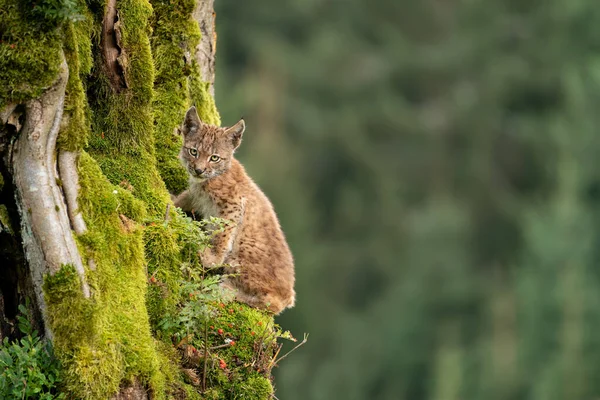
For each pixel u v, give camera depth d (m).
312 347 29.86
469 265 37.78
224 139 8.95
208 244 8.14
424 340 33.88
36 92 6.76
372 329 33.69
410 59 43.75
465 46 44.09
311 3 43.09
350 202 38.91
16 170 6.81
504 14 44.84
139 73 8.07
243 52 39.41
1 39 6.75
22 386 6.65
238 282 8.81
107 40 7.95
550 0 43.72
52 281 6.77
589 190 37.72
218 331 7.87
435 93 44.22
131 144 8.08
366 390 31.53
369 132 41.72
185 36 8.80
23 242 6.83
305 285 29.58
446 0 47.03
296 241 30.17
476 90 43.06
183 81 8.88
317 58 41.12
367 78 42.25
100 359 6.81
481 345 32.56
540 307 31.75
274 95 36.84
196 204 9.01
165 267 7.66
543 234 33.53
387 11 46.00
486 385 30.41
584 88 39.62
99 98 7.99
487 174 41.09
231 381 7.71
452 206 39.03
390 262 37.12
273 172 32.22
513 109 43.28
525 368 30.73
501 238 39.78
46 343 6.82
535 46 43.25
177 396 7.38
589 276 32.88
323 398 29.52
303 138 38.81
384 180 39.44
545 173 40.66
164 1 8.72
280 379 26.34
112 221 7.23
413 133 41.72
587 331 30.75
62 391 6.74
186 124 8.87
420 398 32.88
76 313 6.79
